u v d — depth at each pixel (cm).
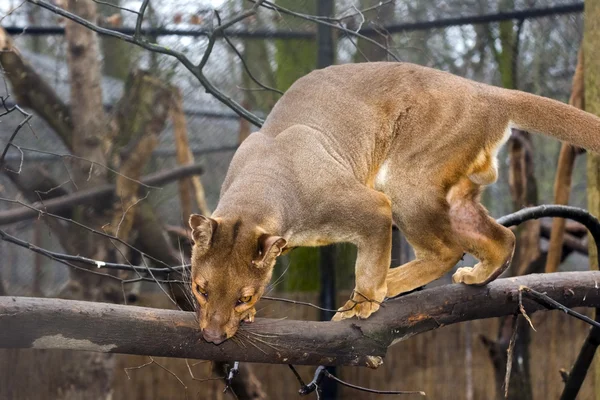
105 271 1218
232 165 738
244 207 656
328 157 724
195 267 619
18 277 1730
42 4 754
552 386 1636
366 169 749
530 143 1365
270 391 1694
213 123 1650
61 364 1295
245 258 613
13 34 1309
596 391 976
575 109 762
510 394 1359
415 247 752
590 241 970
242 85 1527
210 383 1667
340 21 996
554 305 668
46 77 1487
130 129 1231
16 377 1308
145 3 764
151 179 1273
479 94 755
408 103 745
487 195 1892
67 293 1270
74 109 1221
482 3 1359
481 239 720
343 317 700
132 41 777
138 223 1245
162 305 1578
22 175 1207
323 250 1331
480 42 1504
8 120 1465
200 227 625
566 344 1645
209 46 802
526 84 1534
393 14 1351
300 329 615
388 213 708
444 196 731
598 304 744
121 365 1677
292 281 1597
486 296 697
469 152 738
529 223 1372
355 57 1359
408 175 737
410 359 1686
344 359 627
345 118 749
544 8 1311
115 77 1611
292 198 698
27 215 1162
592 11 938
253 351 601
